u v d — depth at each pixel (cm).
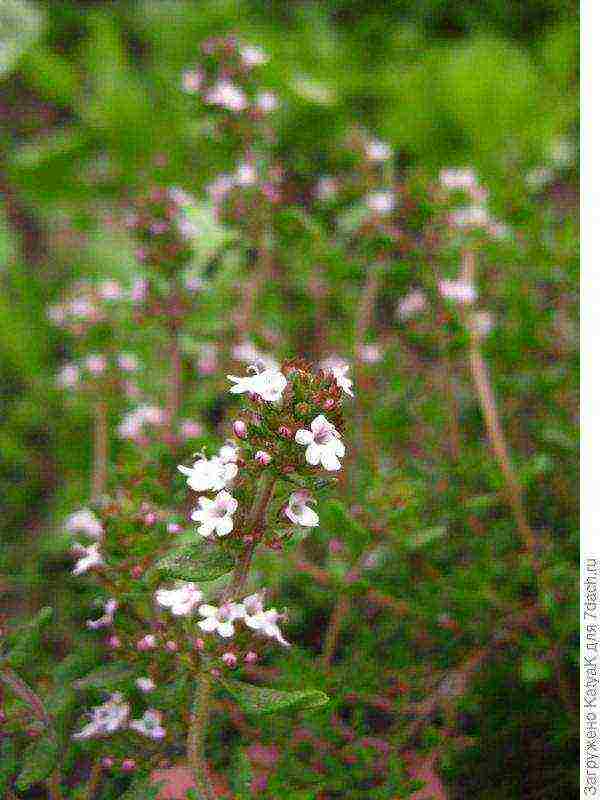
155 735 21
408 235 26
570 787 24
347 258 29
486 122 42
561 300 29
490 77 42
